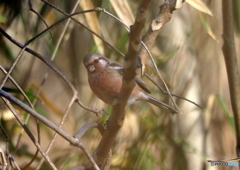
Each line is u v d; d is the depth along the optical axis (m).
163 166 8.60
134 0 8.55
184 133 9.09
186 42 9.02
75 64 10.04
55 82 12.10
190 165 8.98
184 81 9.01
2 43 8.70
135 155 8.29
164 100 8.87
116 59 8.31
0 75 8.95
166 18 5.35
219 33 7.02
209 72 9.31
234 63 5.32
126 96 4.34
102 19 8.44
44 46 9.61
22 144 9.24
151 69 8.61
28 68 9.38
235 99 5.34
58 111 8.92
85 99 9.83
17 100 4.10
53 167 4.23
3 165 4.46
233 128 8.01
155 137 8.61
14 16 8.12
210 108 8.80
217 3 7.76
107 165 5.02
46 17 8.24
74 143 4.05
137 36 3.70
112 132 4.65
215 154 9.23
